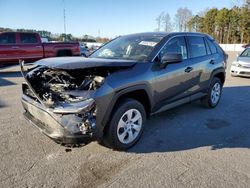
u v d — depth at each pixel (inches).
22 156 141.1
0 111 218.1
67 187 115.3
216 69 232.1
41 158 139.6
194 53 207.0
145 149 153.5
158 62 167.8
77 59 147.8
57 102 129.3
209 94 231.5
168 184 118.2
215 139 170.2
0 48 479.2
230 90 334.0
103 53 190.7
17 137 164.6
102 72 143.0
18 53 495.2
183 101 197.3
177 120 205.5
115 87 137.6
